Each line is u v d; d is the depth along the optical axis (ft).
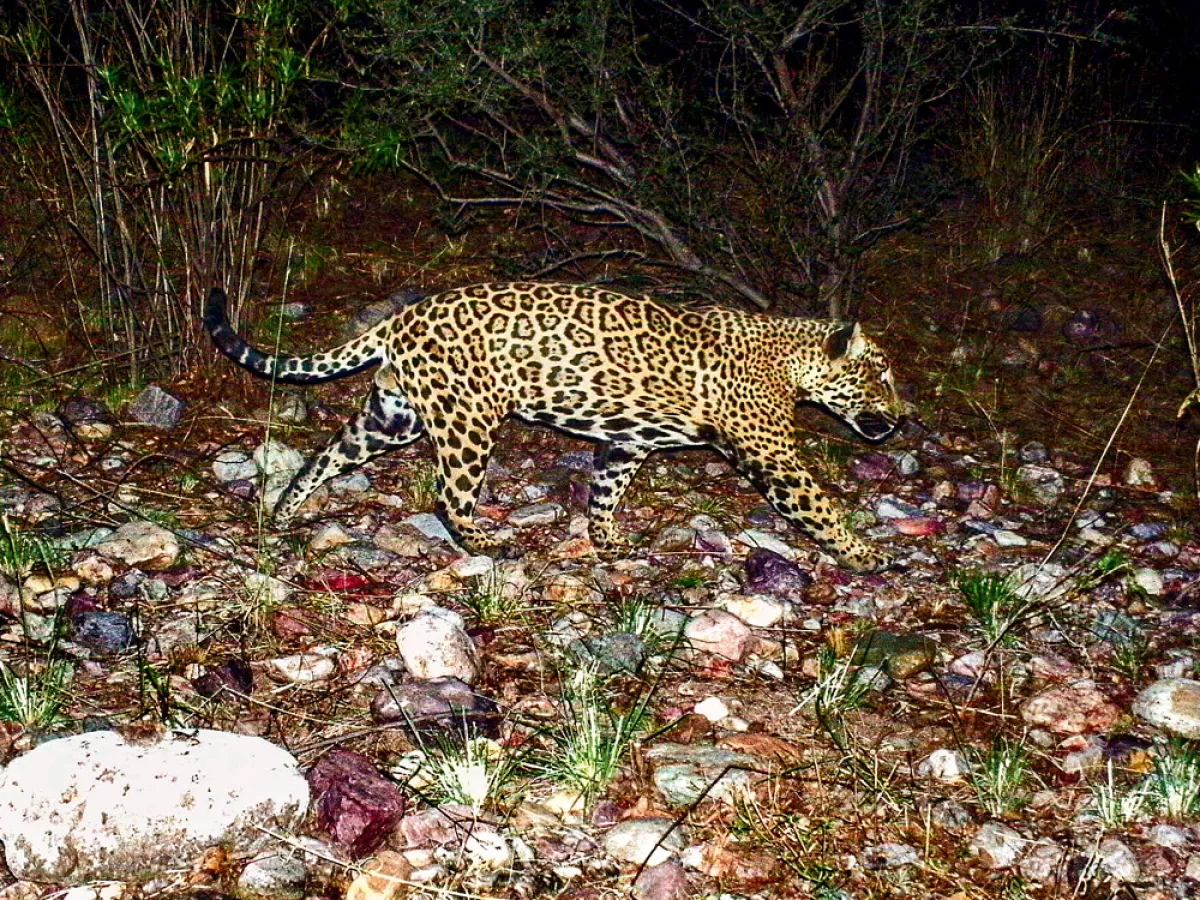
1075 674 12.35
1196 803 10.38
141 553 13.57
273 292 19.43
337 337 18.62
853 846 9.88
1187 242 21.31
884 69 18.71
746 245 19.58
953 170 22.36
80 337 18.08
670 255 20.45
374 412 14.71
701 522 15.37
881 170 20.80
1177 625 13.37
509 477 16.39
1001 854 9.84
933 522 15.48
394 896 9.09
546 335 14.05
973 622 13.25
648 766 10.61
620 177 18.79
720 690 11.76
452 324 14.01
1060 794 10.60
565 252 20.56
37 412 16.79
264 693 11.39
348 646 12.16
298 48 18.99
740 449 14.62
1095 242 21.79
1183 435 18.08
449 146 20.54
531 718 11.12
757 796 10.29
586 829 9.89
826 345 14.80
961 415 18.44
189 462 16.02
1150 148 23.47
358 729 10.84
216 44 17.46
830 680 11.61
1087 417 18.44
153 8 16.76
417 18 16.92
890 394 15.40
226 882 9.18
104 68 16.71
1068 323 20.08
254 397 17.47
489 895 9.16
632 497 15.99
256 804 9.42
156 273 18.49
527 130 20.22
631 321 14.23
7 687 10.89
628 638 12.09
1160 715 11.58
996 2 21.16
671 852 9.66
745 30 17.99
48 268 19.07
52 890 9.08
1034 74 22.59
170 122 16.20
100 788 9.23
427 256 20.63
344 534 14.33
